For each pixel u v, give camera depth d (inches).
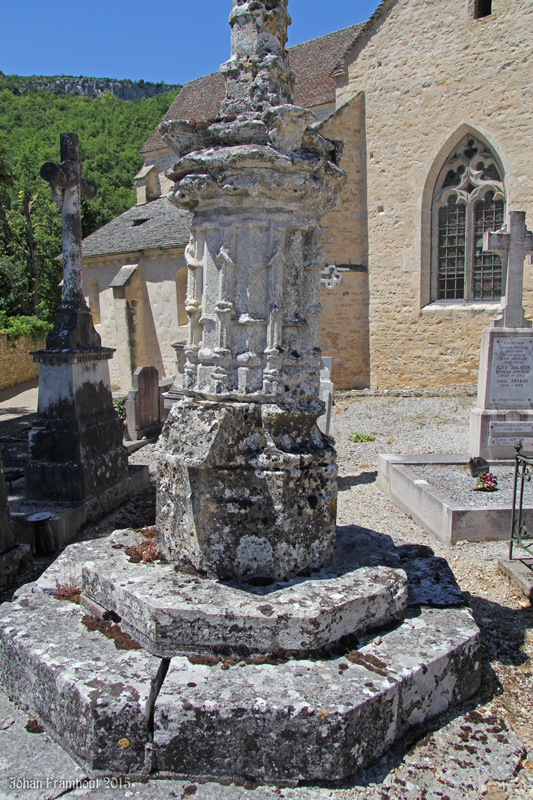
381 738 104.2
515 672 138.3
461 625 125.3
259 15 124.1
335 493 135.0
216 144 123.5
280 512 123.3
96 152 1921.8
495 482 257.3
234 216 123.4
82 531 250.5
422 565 155.8
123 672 106.4
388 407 532.7
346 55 622.2
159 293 775.1
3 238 1360.7
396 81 593.9
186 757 98.4
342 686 103.0
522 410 311.3
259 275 124.5
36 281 1362.0
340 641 115.5
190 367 135.0
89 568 130.0
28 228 1349.7
